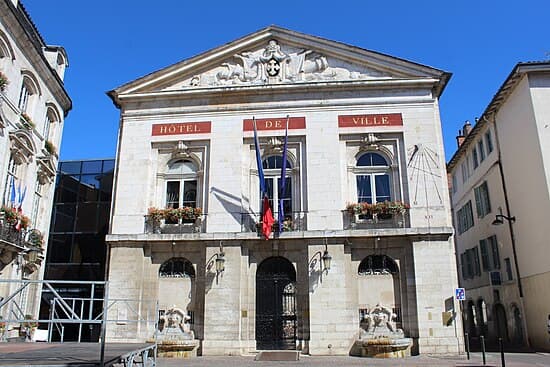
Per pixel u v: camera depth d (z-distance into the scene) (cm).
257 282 1730
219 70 1964
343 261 1669
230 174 1809
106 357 635
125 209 1805
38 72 1842
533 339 1908
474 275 2609
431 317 1595
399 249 1695
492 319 2319
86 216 2355
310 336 1616
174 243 1742
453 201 3033
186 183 1870
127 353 704
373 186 1789
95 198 2373
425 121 1803
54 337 2148
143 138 1891
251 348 1648
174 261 1772
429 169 1750
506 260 2166
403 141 1798
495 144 2245
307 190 1762
